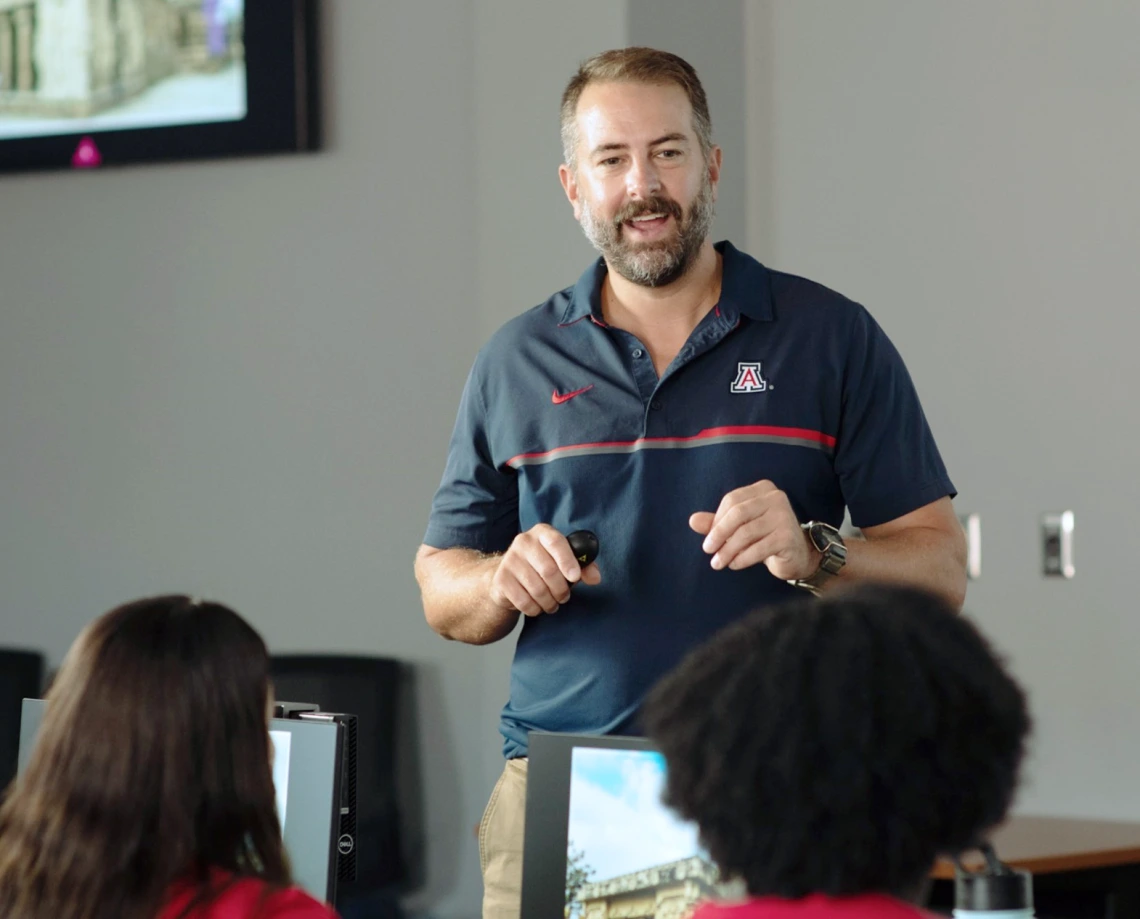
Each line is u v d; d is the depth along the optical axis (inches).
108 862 85.8
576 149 144.8
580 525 140.1
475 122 266.2
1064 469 271.3
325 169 273.6
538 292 260.4
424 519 268.1
